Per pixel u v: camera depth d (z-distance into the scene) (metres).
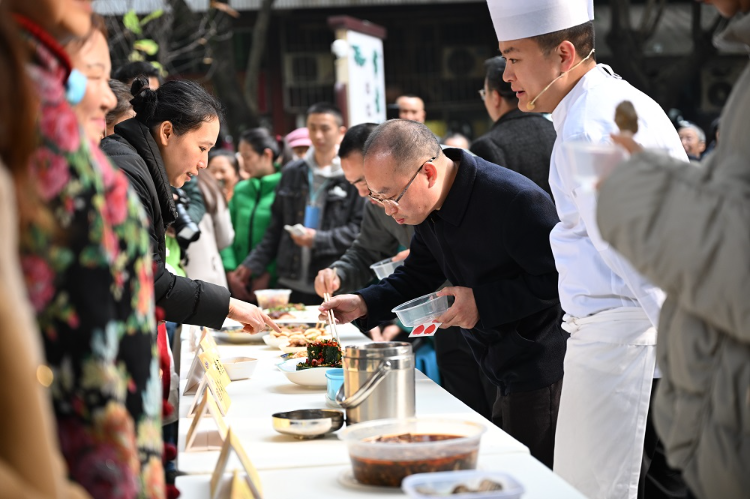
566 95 2.35
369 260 3.89
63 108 1.09
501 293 2.51
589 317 2.22
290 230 4.66
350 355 1.91
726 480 1.34
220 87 11.11
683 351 1.39
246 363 2.60
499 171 2.62
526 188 2.56
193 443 1.92
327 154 4.85
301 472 1.66
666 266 1.26
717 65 12.23
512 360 2.59
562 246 2.29
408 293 2.89
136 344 1.17
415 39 12.60
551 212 2.57
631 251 1.29
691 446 1.40
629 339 2.17
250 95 11.18
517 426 2.61
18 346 0.82
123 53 9.72
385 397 1.88
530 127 3.73
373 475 1.52
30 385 0.83
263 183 5.54
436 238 2.72
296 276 4.86
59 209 1.07
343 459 1.74
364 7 12.35
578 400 2.22
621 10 11.34
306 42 12.39
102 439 1.08
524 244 2.53
